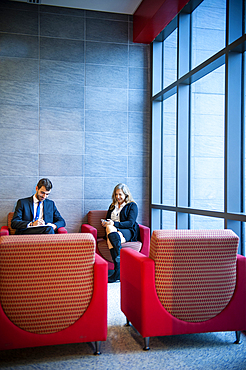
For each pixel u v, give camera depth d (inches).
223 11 149.5
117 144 223.0
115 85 223.1
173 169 208.7
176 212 183.2
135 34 219.3
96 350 93.3
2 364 87.9
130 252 106.6
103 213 205.9
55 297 87.0
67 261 86.4
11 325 85.6
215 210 150.9
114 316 123.2
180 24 180.2
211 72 159.3
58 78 213.3
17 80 206.7
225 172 133.7
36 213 177.5
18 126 206.5
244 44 125.2
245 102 133.4
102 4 210.4
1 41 204.2
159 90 226.5
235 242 94.2
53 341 87.9
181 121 181.8
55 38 212.5
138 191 226.7
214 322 96.1
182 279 92.9
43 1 205.6
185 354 94.0
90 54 218.8
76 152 215.9
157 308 92.7
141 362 89.0
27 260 84.0
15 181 205.8
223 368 86.3
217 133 154.3
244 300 98.3
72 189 215.2
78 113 216.5
